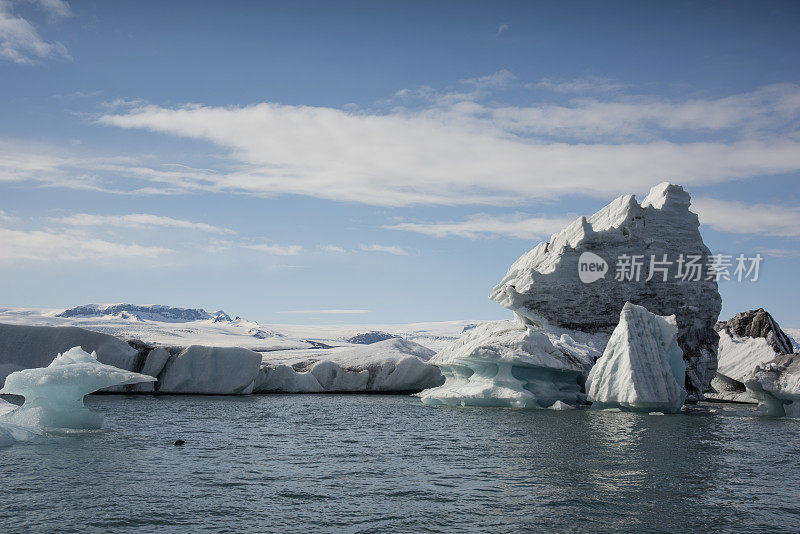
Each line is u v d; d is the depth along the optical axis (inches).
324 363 2242.9
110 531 460.4
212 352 1911.9
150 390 1877.5
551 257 1951.3
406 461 749.9
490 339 1600.6
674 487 617.0
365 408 1513.3
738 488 615.8
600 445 884.6
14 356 1734.7
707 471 700.7
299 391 2160.4
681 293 1924.2
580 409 1494.8
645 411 1401.3
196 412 1315.2
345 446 868.0
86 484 593.0
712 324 1948.8
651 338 1406.3
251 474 661.3
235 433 984.9
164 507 523.2
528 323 1942.7
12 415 930.1
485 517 506.9
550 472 685.3
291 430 1043.3
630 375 1365.7
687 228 1988.2
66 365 934.4
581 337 1863.9
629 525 490.6
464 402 1582.2
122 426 1027.3
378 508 530.9
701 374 1891.0
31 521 478.6
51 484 589.0
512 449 845.2
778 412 1390.3
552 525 487.8
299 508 528.4
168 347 1967.3
